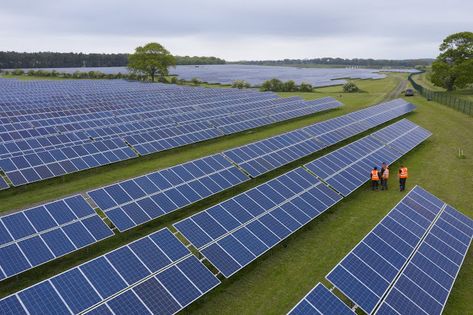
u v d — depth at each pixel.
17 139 36.44
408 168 34.19
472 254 19.89
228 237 18.36
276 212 21.34
